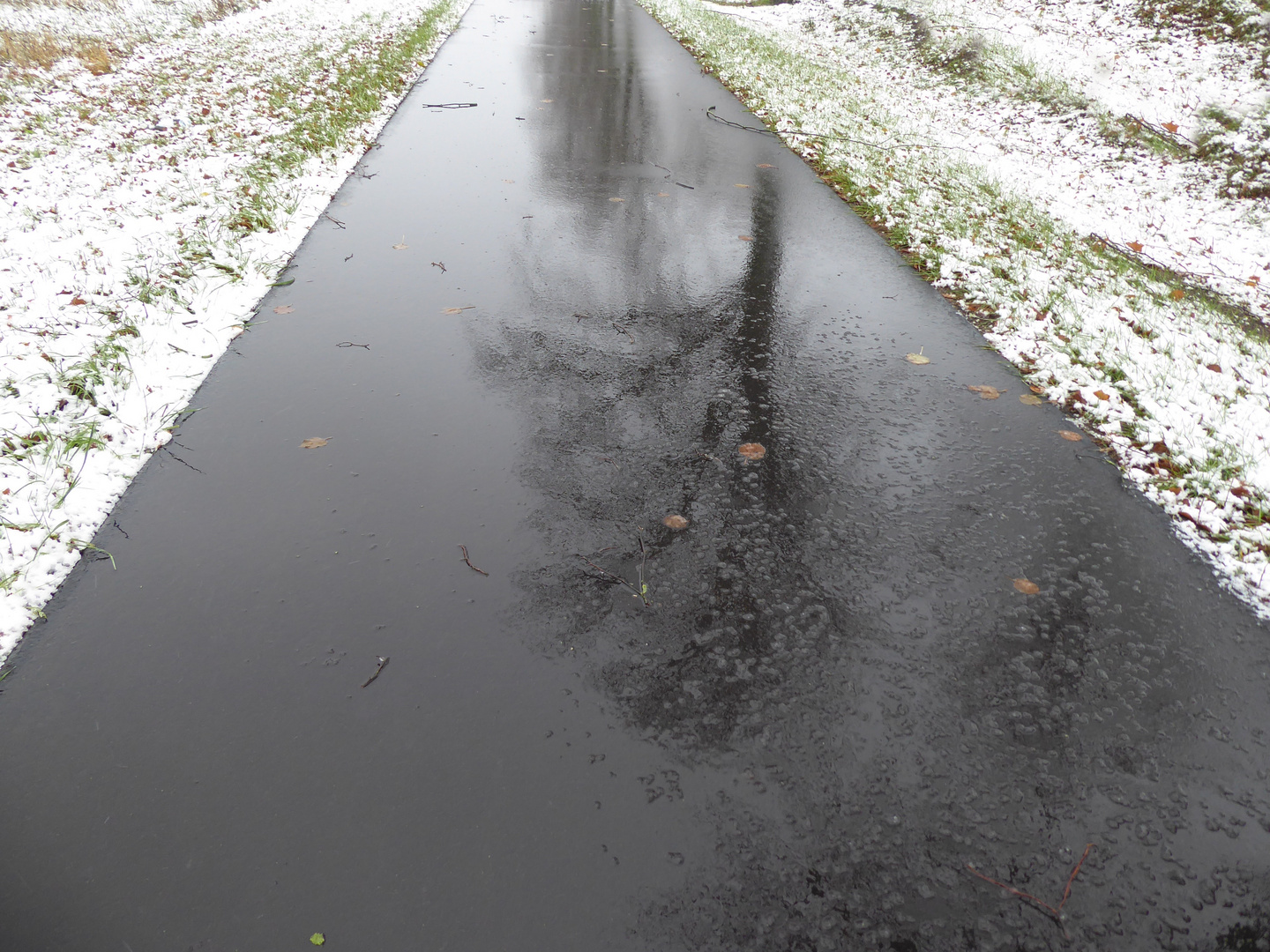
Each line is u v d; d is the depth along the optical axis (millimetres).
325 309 4680
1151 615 2719
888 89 14039
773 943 1789
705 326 4699
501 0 20812
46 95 10711
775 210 6801
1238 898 1888
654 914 1834
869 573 2885
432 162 7609
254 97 10047
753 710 2357
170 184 6879
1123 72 13289
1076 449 3641
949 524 3137
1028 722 2332
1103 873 1939
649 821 2039
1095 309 5152
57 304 4684
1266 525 3145
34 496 3082
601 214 6465
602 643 2564
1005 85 13461
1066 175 10297
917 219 6629
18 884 1860
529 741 2238
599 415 3775
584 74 12367
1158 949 1786
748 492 3289
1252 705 2396
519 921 1810
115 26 15742
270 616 2617
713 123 9750
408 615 2637
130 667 2424
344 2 18844
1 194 6844
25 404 3662
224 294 4793
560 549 2945
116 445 3432
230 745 2201
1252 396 4242
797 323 4801
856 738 2279
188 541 2918
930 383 4176
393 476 3291
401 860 1927
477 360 4203
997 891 1899
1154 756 2236
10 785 2078
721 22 18250
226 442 3479
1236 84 11969
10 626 2545
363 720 2283
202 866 1907
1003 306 5062
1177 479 3420
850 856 1971
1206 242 8539
